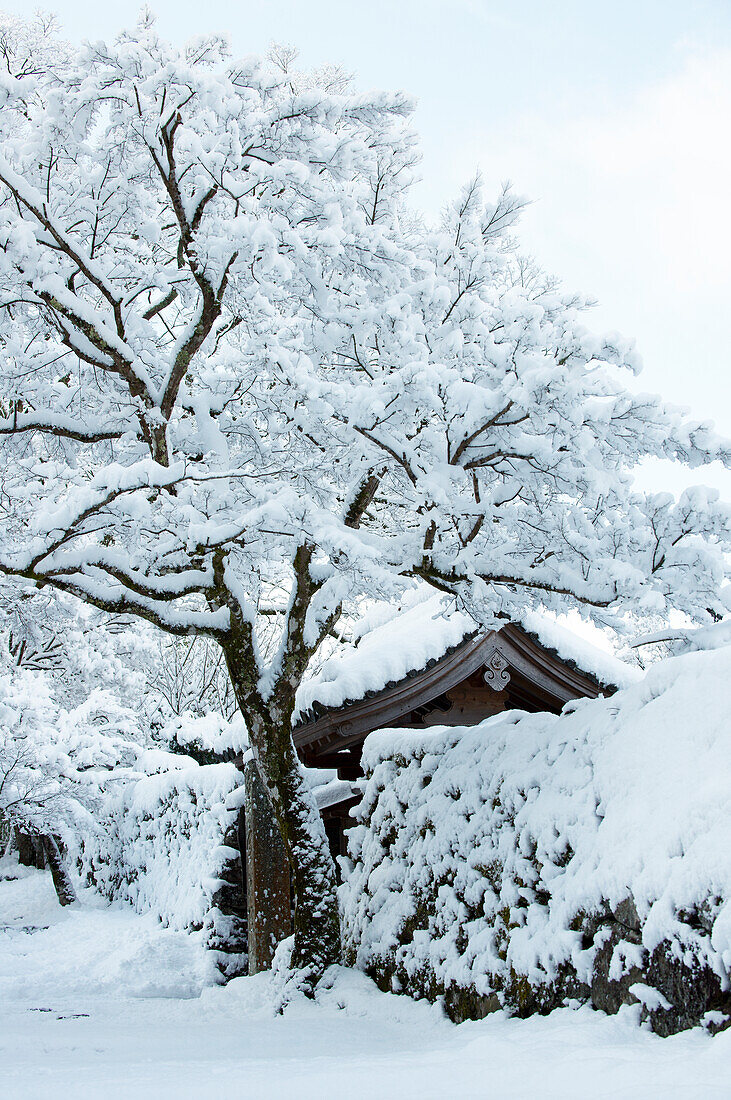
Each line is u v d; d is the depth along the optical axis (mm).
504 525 6844
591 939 4340
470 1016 5359
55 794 14359
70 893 15305
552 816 4895
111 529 7246
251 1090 3309
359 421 6285
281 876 8117
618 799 4379
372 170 7633
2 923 13836
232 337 9047
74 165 7828
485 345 6227
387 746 8008
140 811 15117
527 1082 3002
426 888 6484
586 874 4391
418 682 9836
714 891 3422
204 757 18219
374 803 8023
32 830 14844
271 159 7324
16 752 13953
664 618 6344
